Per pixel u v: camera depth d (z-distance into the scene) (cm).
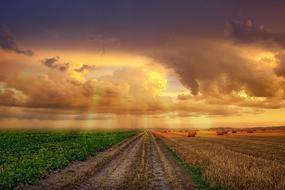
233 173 2292
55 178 2375
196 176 2458
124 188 2066
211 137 10169
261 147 5400
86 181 2291
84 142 5838
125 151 4697
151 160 3528
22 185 2106
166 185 2161
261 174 2288
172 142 6906
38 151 3994
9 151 4084
